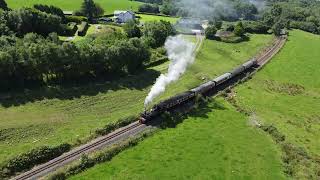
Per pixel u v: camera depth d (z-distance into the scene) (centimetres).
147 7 18300
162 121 7850
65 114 7956
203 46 13400
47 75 9219
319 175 6656
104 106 8531
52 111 7988
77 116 7950
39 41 10362
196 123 8056
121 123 7506
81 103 8488
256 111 9012
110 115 8138
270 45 14838
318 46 15825
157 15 17725
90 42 11000
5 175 5741
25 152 6169
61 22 13638
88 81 9519
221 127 8025
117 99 8919
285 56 13738
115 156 6562
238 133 7869
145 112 7731
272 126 8125
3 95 8250
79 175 5950
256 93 10150
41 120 7556
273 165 6838
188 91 8975
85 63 9512
